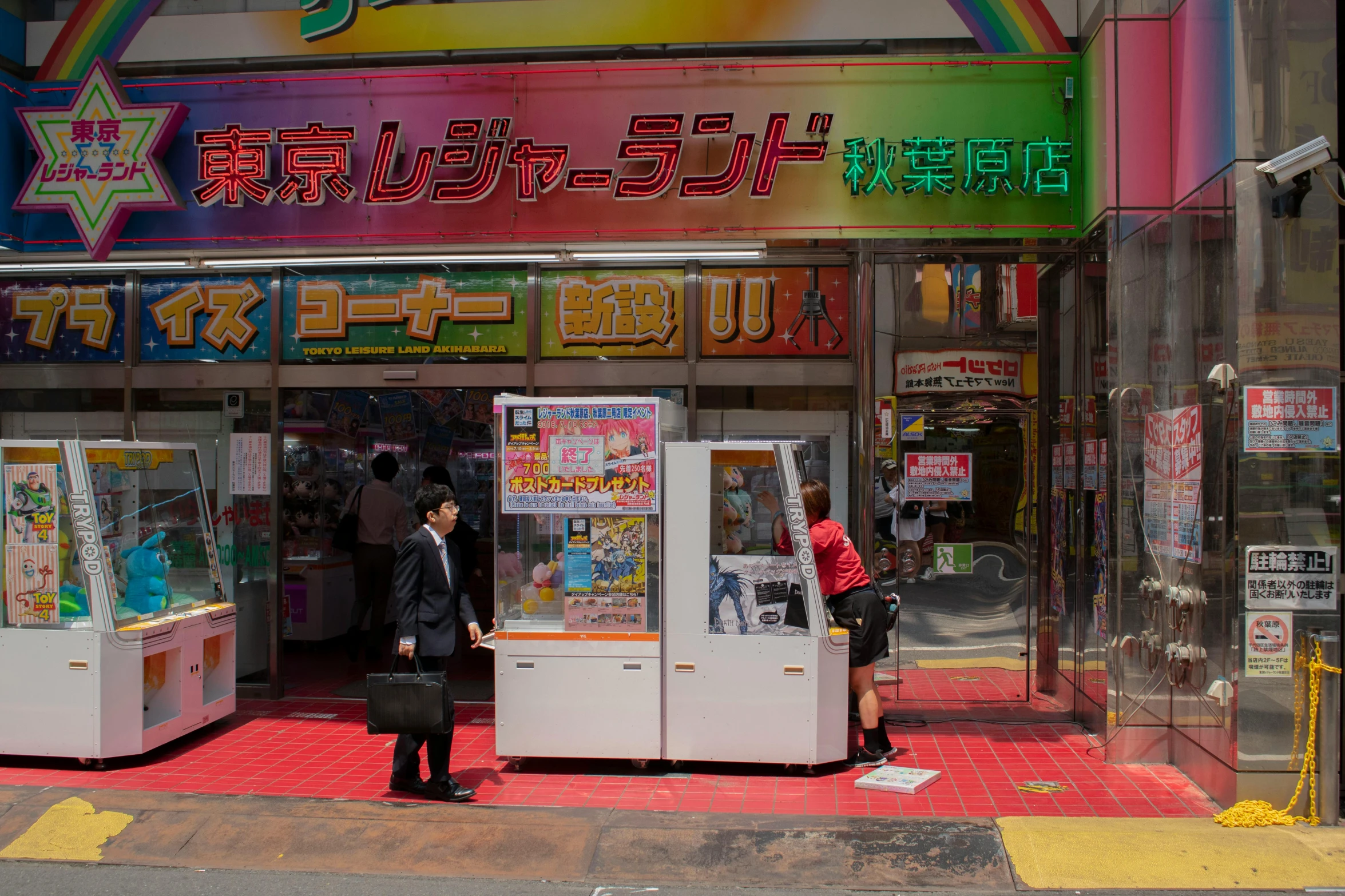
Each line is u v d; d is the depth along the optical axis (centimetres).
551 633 507
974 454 626
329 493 858
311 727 604
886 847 402
